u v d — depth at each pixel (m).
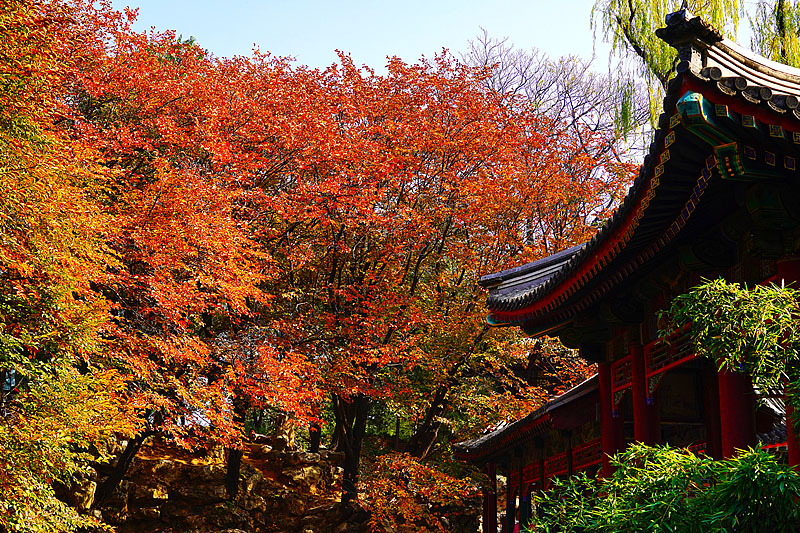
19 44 13.55
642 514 4.69
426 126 24.94
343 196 21.97
